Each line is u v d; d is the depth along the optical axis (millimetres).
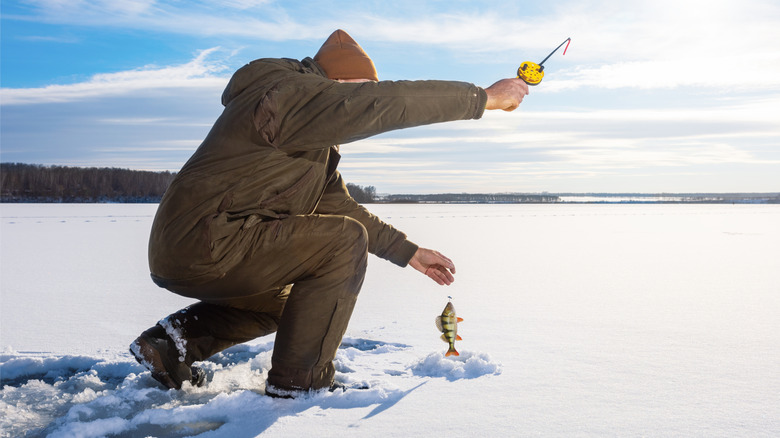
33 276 7453
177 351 2615
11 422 2283
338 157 2686
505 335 3834
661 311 4797
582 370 2943
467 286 6449
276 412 2318
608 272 7824
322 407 2377
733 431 2107
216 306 2756
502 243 13438
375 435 2082
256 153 2342
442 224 22734
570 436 2064
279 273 2461
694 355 3271
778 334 3861
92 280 7074
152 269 2479
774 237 15750
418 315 4664
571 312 4758
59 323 4402
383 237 2902
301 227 2428
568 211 45125
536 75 2531
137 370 3006
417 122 2328
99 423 2174
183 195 2338
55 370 3109
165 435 2139
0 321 4480
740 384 2697
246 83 2395
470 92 2357
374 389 2506
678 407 2369
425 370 2949
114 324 4363
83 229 18156
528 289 6180
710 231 18812
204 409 2326
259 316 2820
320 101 2295
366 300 5488
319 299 2479
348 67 2631
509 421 2211
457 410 2334
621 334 3863
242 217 2367
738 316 4574
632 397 2502
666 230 19406
